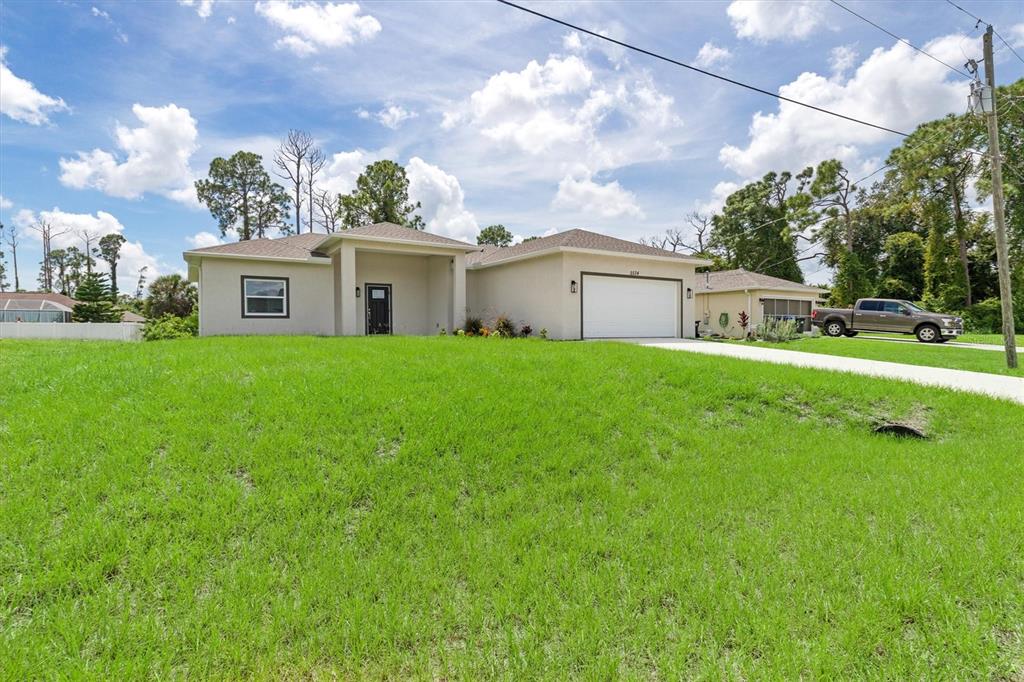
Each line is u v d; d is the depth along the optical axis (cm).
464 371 639
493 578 259
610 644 212
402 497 337
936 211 2938
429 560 275
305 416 439
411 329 1794
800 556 283
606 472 404
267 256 1509
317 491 331
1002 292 1061
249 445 382
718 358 892
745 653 206
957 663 200
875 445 504
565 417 498
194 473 340
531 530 310
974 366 1037
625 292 1584
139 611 228
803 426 556
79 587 239
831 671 194
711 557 284
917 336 1917
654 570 271
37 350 873
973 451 484
